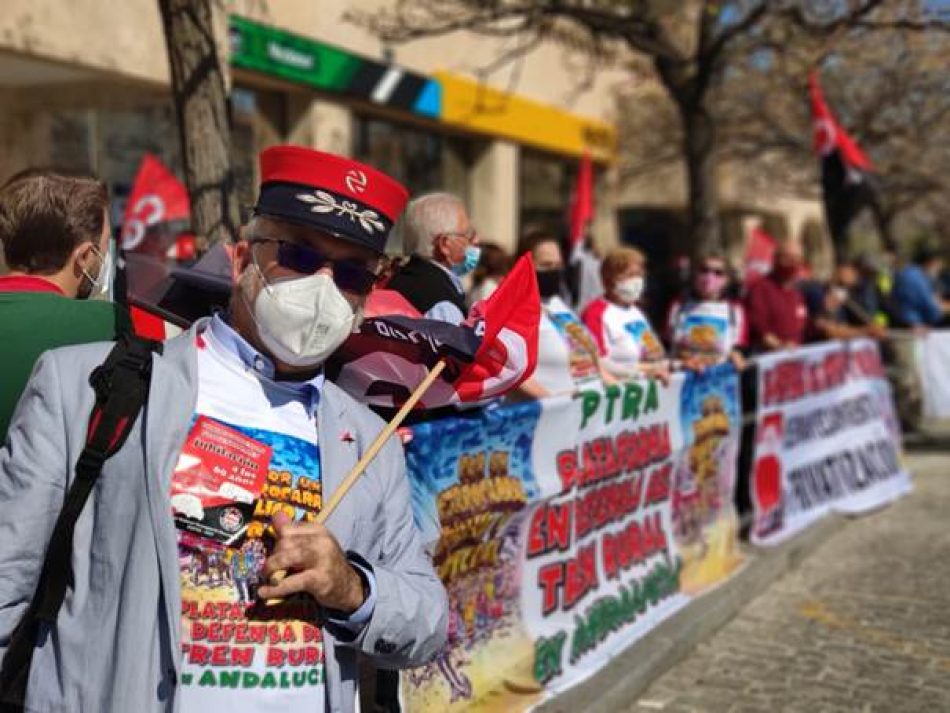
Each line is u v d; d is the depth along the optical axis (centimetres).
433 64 1315
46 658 179
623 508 481
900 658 480
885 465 848
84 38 786
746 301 802
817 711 421
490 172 1482
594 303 550
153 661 172
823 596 579
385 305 325
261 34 962
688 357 668
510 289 306
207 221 439
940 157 1664
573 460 432
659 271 1839
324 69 1073
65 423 180
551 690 413
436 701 346
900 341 1103
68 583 178
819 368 758
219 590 179
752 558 623
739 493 656
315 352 186
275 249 188
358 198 190
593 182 1855
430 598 201
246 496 182
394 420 208
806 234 2991
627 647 466
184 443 180
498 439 373
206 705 176
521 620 400
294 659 183
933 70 1383
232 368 190
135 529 174
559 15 945
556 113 1633
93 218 238
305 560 175
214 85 440
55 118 932
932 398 1106
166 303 284
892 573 621
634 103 1838
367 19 1091
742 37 1059
